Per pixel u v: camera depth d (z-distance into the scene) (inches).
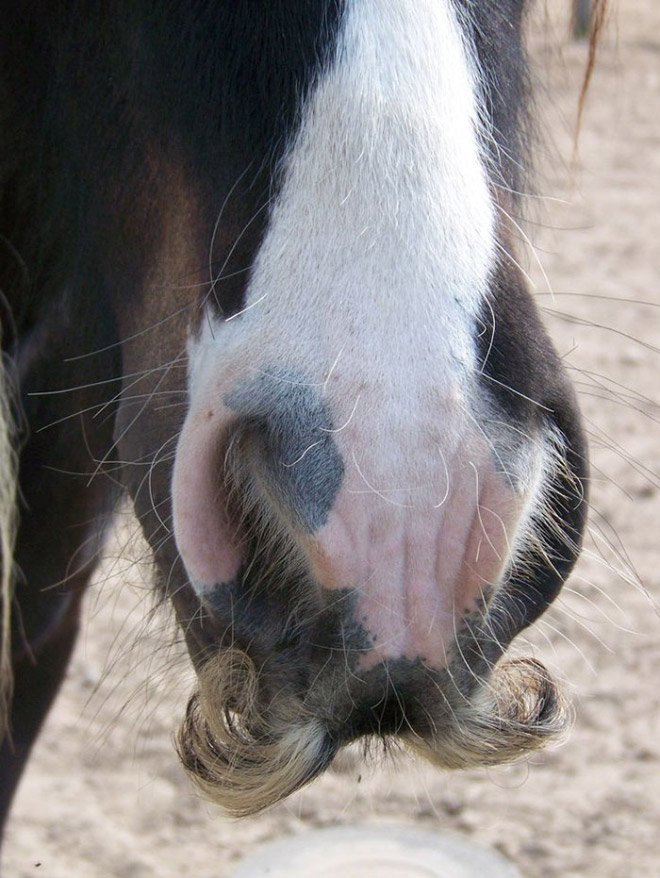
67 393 39.6
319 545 30.6
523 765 63.8
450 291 31.0
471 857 56.9
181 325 33.1
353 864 56.1
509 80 33.8
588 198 151.6
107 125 34.5
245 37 32.0
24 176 37.9
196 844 58.7
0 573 39.3
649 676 70.1
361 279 30.9
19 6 35.6
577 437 32.4
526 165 37.9
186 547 31.7
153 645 37.2
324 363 30.8
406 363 30.7
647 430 96.3
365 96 31.3
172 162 33.2
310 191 31.4
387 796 61.2
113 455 38.6
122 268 35.2
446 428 30.7
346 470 30.6
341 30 31.6
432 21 31.8
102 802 61.2
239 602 31.6
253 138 31.8
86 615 69.0
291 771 31.2
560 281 126.5
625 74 205.8
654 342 112.1
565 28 53.0
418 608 30.8
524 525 31.5
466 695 31.5
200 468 31.6
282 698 31.3
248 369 31.2
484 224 31.6
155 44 32.9
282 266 31.3
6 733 42.5
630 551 81.3
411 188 31.2
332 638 30.9
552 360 32.1
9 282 39.7
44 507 41.2
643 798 61.9
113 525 41.4
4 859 56.8
